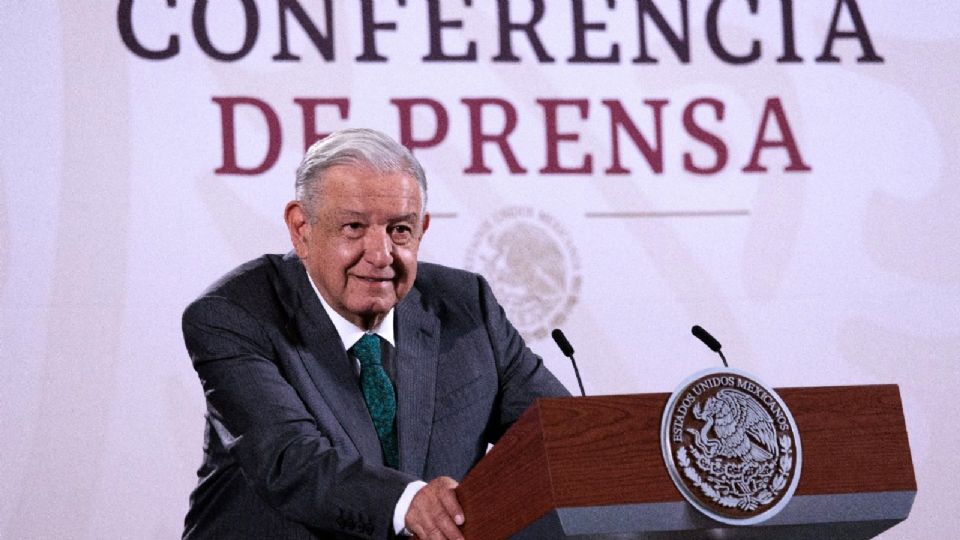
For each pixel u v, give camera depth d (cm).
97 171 1534
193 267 1546
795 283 1666
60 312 1504
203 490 1088
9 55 1527
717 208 1664
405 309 1123
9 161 1512
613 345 1620
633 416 824
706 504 820
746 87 1691
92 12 1554
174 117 1561
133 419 1508
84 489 1486
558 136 1642
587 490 804
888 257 1689
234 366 1052
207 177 1561
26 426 1480
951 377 1678
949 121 1728
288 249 1574
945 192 1711
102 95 1545
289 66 1595
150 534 1498
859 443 866
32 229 1509
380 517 943
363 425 1061
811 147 1694
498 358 1150
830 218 1683
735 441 834
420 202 1059
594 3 1672
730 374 849
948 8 1752
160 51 1566
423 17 1631
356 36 1614
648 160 1658
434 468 1068
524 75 1644
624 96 1662
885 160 1706
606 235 1638
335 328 1091
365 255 1037
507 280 1609
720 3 1700
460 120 1623
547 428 807
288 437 1005
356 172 1036
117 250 1528
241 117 1577
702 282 1648
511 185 1625
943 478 1655
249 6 1595
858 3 1733
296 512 982
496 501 865
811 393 868
